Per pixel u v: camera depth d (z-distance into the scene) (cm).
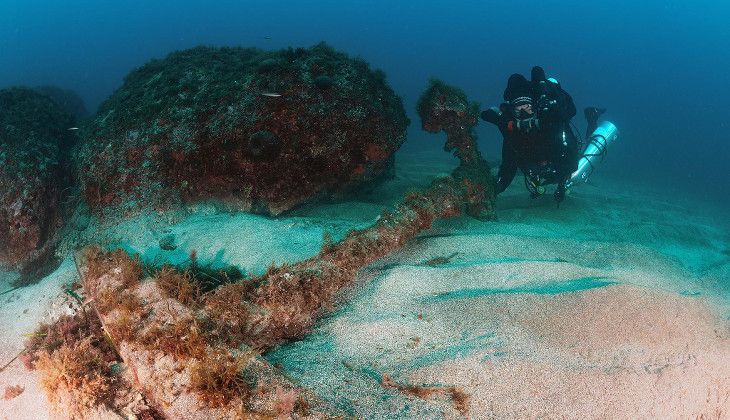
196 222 529
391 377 255
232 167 542
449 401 240
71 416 287
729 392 306
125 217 527
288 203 562
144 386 264
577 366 277
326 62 575
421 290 367
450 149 638
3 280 535
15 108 617
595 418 246
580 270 410
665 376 283
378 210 584
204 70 604
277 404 213
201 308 300
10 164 552
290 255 431
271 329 302
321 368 262
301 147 543
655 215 848
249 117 534
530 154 664
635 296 352
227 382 226
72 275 479
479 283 380
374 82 606
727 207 1127
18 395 366
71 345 349
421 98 629
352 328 309
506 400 245
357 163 584
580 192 998
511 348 285
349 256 379
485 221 588
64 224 565
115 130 565
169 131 545
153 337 273
